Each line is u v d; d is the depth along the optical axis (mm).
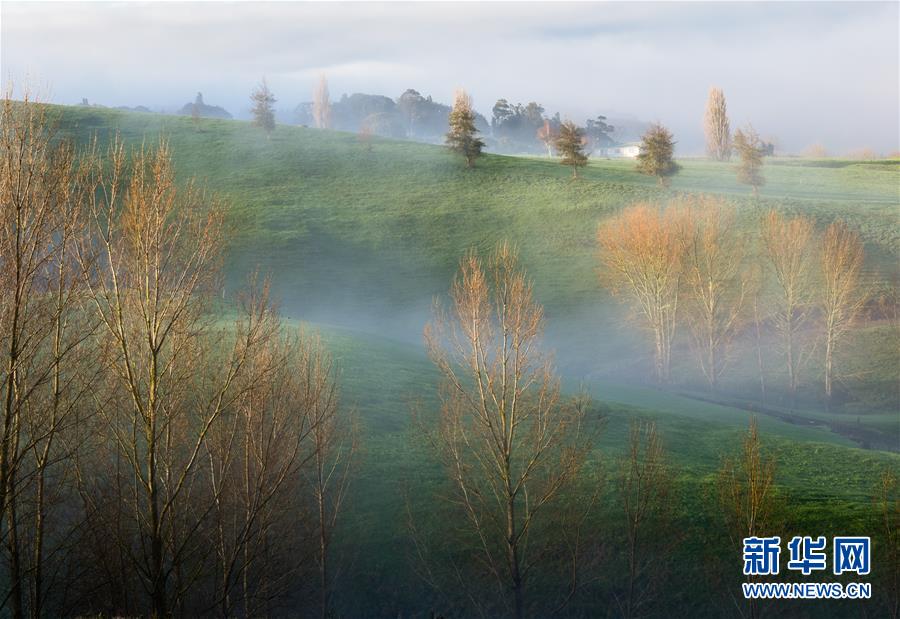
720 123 191750
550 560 33719
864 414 68125
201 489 28438
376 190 125000
